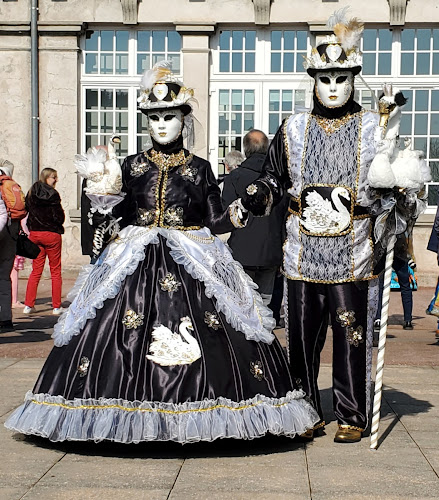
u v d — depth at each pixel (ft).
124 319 15.03
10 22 45.88
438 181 46.11
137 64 46.75
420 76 45.75
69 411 14.43
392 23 44.93
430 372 22.65
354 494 12.76
